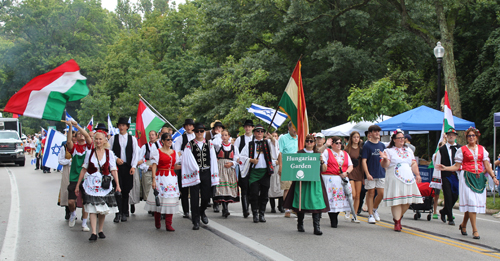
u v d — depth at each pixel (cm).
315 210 746
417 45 2430
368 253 619
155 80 4047
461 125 1337
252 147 906
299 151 793
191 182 806
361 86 2592
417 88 2797
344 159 853
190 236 741
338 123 2738
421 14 2370
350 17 2458
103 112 4131
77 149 800
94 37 6612
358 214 1019
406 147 808
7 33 6212
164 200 777
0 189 1451
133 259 589
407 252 627
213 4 2983
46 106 744
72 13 6347
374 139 910
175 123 3991
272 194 1018
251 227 830
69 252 628
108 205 710
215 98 3062
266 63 2634
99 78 5509
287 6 2780
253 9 2769
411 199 783
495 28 2347
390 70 2834
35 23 5903
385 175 812
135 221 898
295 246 663
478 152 754
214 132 1015
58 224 848
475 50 2469
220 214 1009
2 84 5703
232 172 936
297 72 898
